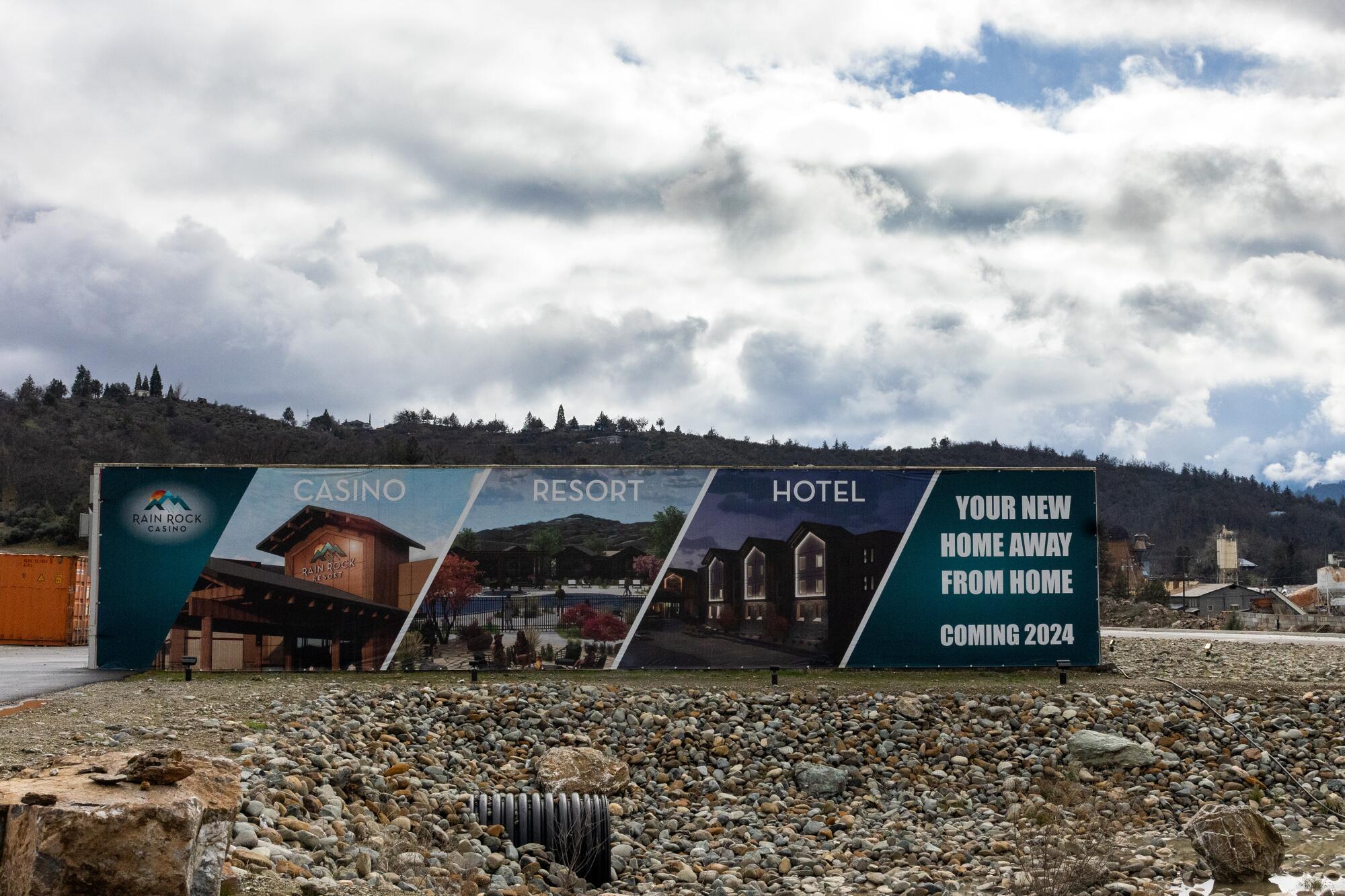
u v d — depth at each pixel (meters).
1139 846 13.38
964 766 16.56
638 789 15.48
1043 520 20.62
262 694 16.81
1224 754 16.69
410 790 13.37
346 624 19.67
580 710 17.55
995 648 20.41
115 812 6.75
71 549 76.19
